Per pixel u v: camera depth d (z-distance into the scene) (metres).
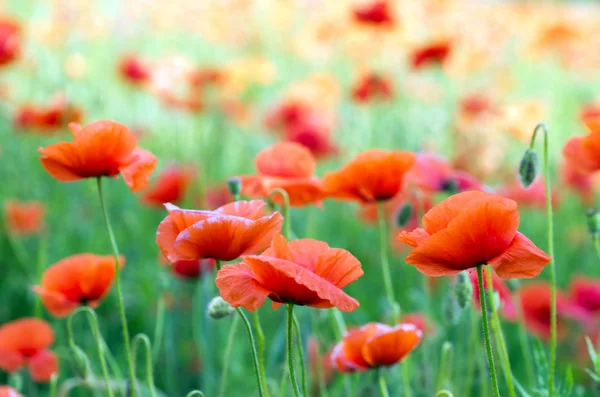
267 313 4.39
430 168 3.19
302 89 6.91
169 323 3.97
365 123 7.36
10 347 3.14
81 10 8.10
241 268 1.75
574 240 6.11
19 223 5.02
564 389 2.14
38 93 7.66
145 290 4.86
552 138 8.80
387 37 8.70
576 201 6.88
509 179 6.32
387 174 2.58
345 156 7.08
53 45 8.14
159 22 10.13
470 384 2.92
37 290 2.52
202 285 3.63
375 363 2.33
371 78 6.49
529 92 10.29
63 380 4.03
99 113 6.82
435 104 7.80
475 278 2.50
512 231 1.69
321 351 3.27
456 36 8.04
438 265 1.72
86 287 2.55
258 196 3.01
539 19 10.78
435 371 3.26
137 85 6.73
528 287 4.38
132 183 2.15
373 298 5.05
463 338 3.27
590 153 2.36
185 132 6.99
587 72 10.62
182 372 4.23
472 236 1.66
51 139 6.63
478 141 6.12
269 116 6.68
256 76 6.89
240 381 3.75
